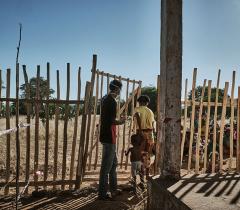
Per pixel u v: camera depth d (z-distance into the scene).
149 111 6.54
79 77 6.11
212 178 4.47
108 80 7.09
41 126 16.16
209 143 8.80
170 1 4.30
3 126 14.10
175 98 4.34
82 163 6.40
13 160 8.85
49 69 5.98
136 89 7.61
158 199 4.21
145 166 6.50
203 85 6.73
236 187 4.00
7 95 5.90
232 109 6.92
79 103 6.18
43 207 5.32
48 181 6.16
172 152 4.36
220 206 3.23
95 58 6.20
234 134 10.80
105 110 5.60
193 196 3.58
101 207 5.34
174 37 4.33
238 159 6.95
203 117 9.95
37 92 5.96
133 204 5.52
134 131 7.80
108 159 5.62
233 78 6.73
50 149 11.45
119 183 6.92
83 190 6.18
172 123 4.36
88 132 6.36
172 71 4.34
